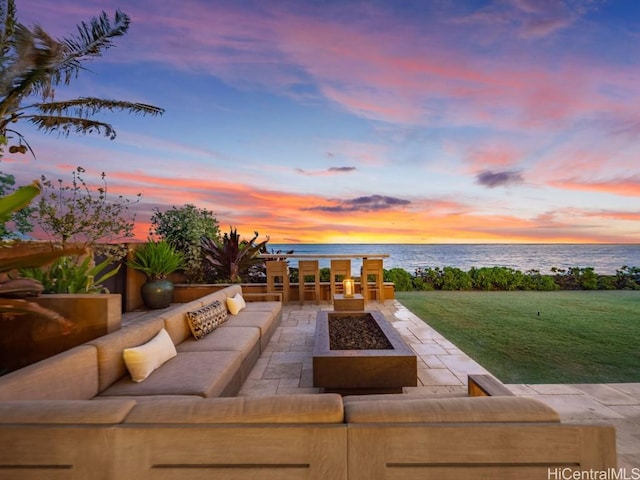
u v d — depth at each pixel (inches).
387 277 345.4
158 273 231.1
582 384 108.0
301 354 144.3
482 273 351.9
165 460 39.9
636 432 79.9
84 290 139.4
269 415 41.2
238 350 109.3
